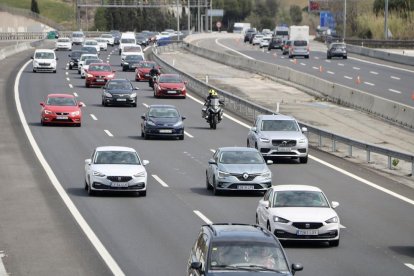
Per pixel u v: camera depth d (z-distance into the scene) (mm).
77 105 121625
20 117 127562
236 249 37281
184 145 105312
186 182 81000
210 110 121250
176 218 63625
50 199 71125
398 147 105688
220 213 65812
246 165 74562
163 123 108438
